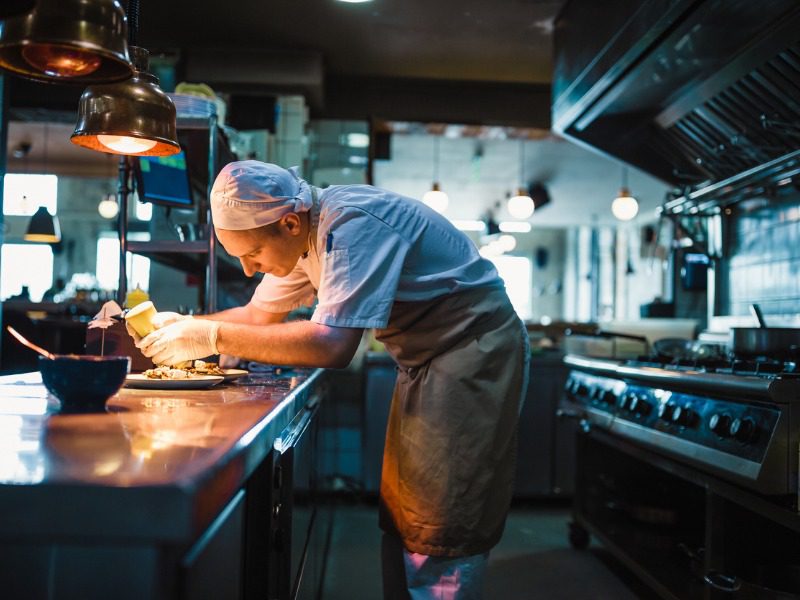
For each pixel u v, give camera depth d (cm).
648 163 359
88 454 73
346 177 487
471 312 158
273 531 110
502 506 162
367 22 412
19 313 415
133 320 148
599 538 293
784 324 285
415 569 160
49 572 63
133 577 63
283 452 121
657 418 229
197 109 237
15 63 117
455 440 156
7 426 92
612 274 1230
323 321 139
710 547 200
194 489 61
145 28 426
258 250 152
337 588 273
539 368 432
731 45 243
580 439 329
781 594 180
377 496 438
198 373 161
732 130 294
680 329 382
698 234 362
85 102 154
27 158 850
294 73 457
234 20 413
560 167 805
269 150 404
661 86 287
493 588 278
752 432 171
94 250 1130
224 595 83
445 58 468
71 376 105
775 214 301
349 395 477
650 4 237
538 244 1465
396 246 146
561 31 369
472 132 541
